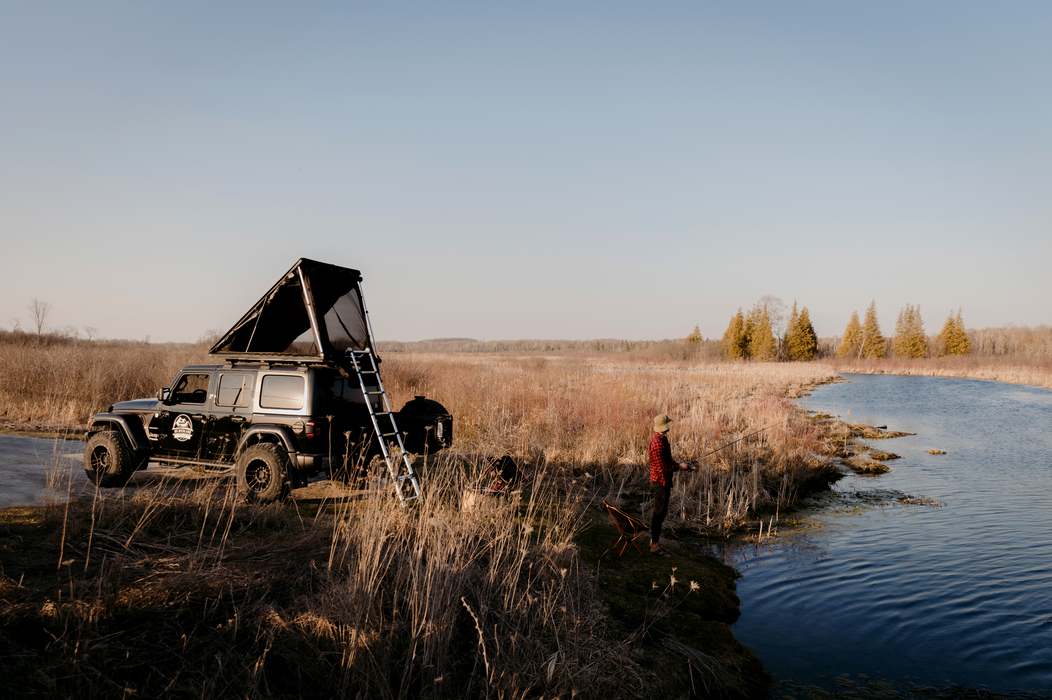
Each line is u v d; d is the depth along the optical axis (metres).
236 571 5.04
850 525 9.38
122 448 8.11
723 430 15.32
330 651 4.25
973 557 7.90
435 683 4.01
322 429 7.71
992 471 13.75
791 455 12.73
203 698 3.62
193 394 8.74
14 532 5.66
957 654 5.36
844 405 28.83
